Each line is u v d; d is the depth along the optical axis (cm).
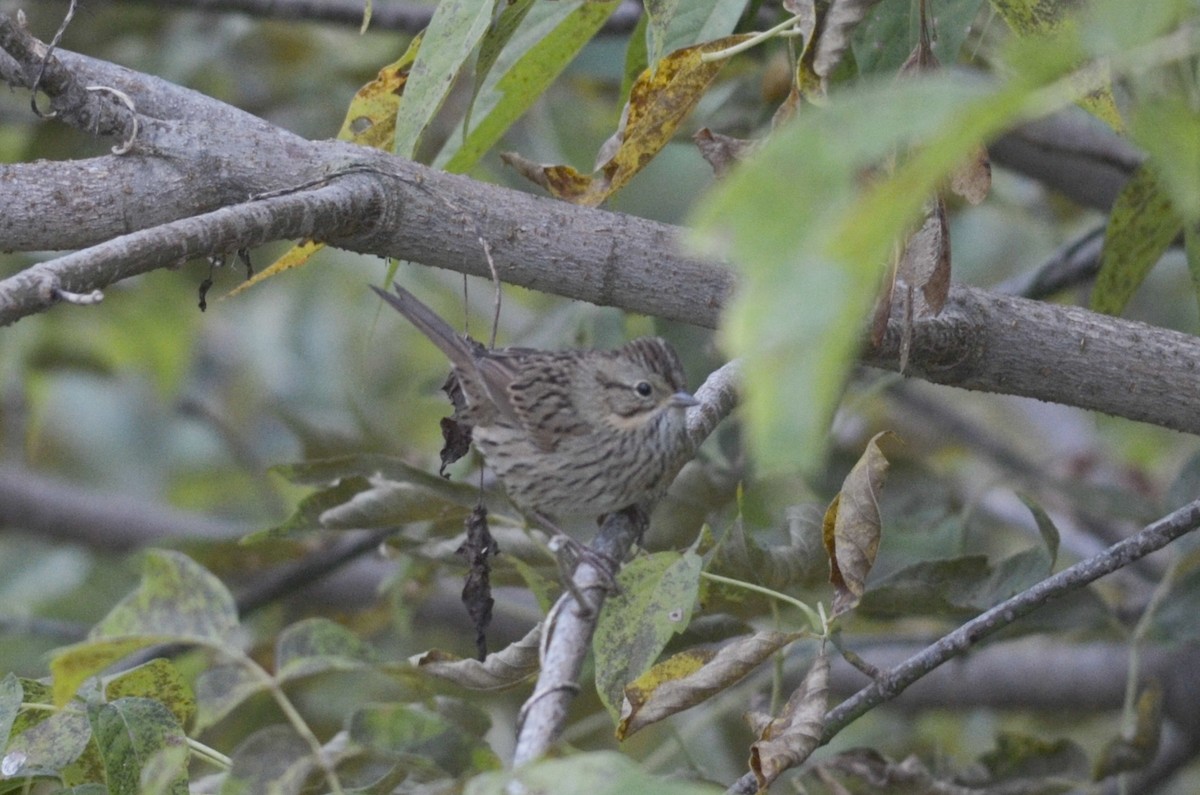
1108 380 944
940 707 1455
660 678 777
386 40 1738
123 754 736
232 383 2164
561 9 969
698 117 1339
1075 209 1684
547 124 1619
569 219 927
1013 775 1086
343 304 2109
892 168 720
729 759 1430
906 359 830
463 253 916
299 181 895
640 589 802
